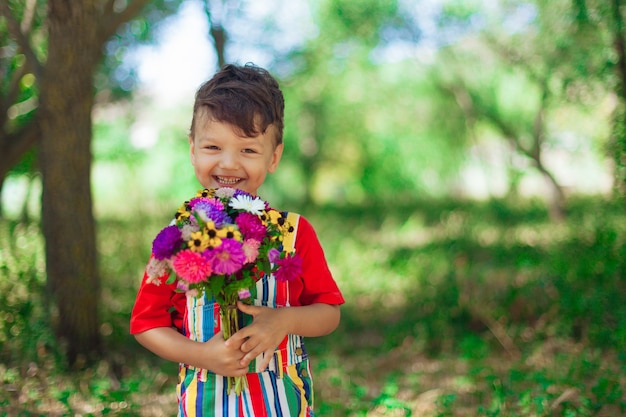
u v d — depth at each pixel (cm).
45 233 484
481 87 1295
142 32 884
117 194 1220
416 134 1550
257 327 168
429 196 1545
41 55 627
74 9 458
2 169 539
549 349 539
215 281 162
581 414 366
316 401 425
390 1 1263
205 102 187
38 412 372
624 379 426
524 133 1254
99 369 466
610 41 662
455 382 475
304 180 1891
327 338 661
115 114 1193
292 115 1752
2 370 420
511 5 1098
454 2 1209
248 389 174
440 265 834
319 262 193
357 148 1834
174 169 1560
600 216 709
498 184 1309
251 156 188
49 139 475
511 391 411
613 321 552
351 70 1539
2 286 499
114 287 664
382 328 696
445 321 640
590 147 1027
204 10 745
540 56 1023
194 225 164
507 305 643
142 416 384
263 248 166
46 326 462
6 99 562
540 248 809
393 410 414
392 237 1362
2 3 479
